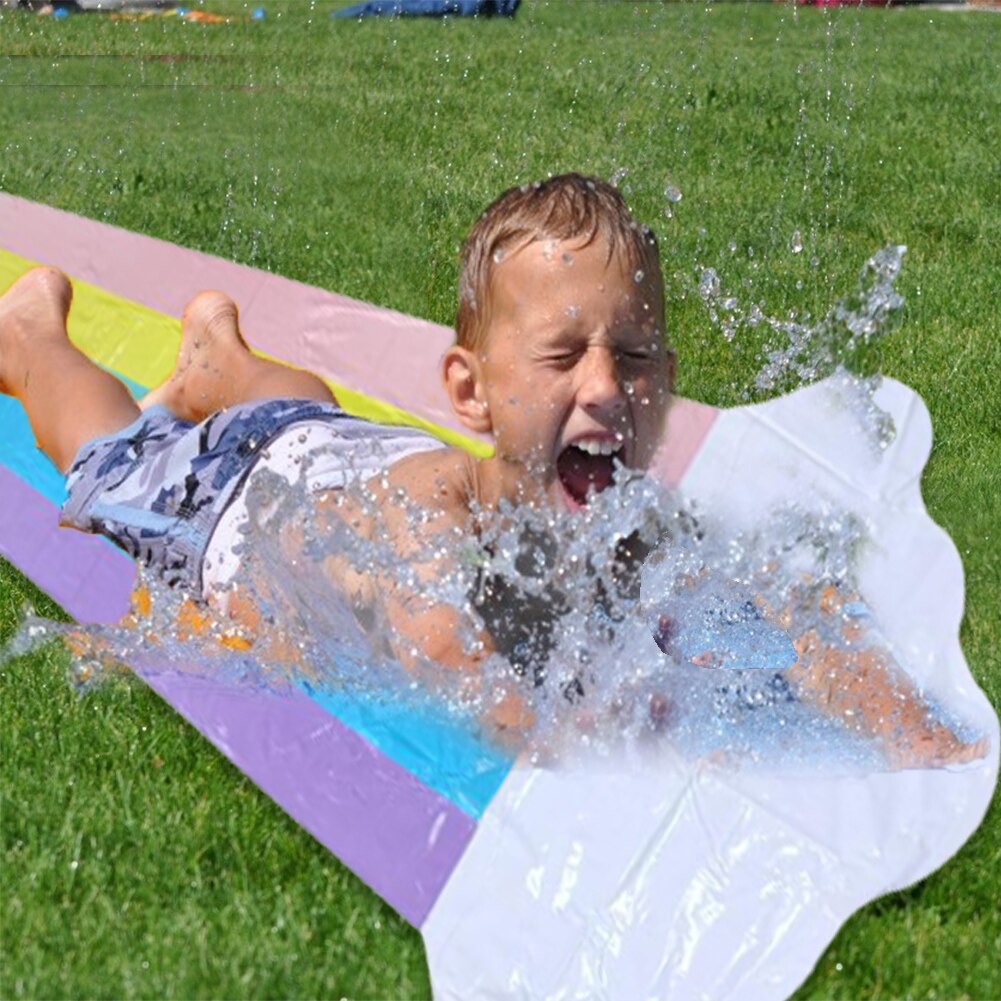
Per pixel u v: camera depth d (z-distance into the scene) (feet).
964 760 16.48
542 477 17.25
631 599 18.62
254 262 36.76
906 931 14.82
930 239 38.01
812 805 15.81
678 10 80.74
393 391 24.73
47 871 15.43
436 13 80.07
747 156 46.19
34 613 20.35
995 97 54.44
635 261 16.75
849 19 77.25
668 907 14.69
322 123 52.95
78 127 53.36
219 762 17.26
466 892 14.94
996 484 24.59
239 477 19.45
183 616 19.42
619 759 16.44
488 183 43.93
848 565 19.40
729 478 20.97
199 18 80.23
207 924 14.80
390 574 17.65
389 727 17.03
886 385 22.63
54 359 22.98
